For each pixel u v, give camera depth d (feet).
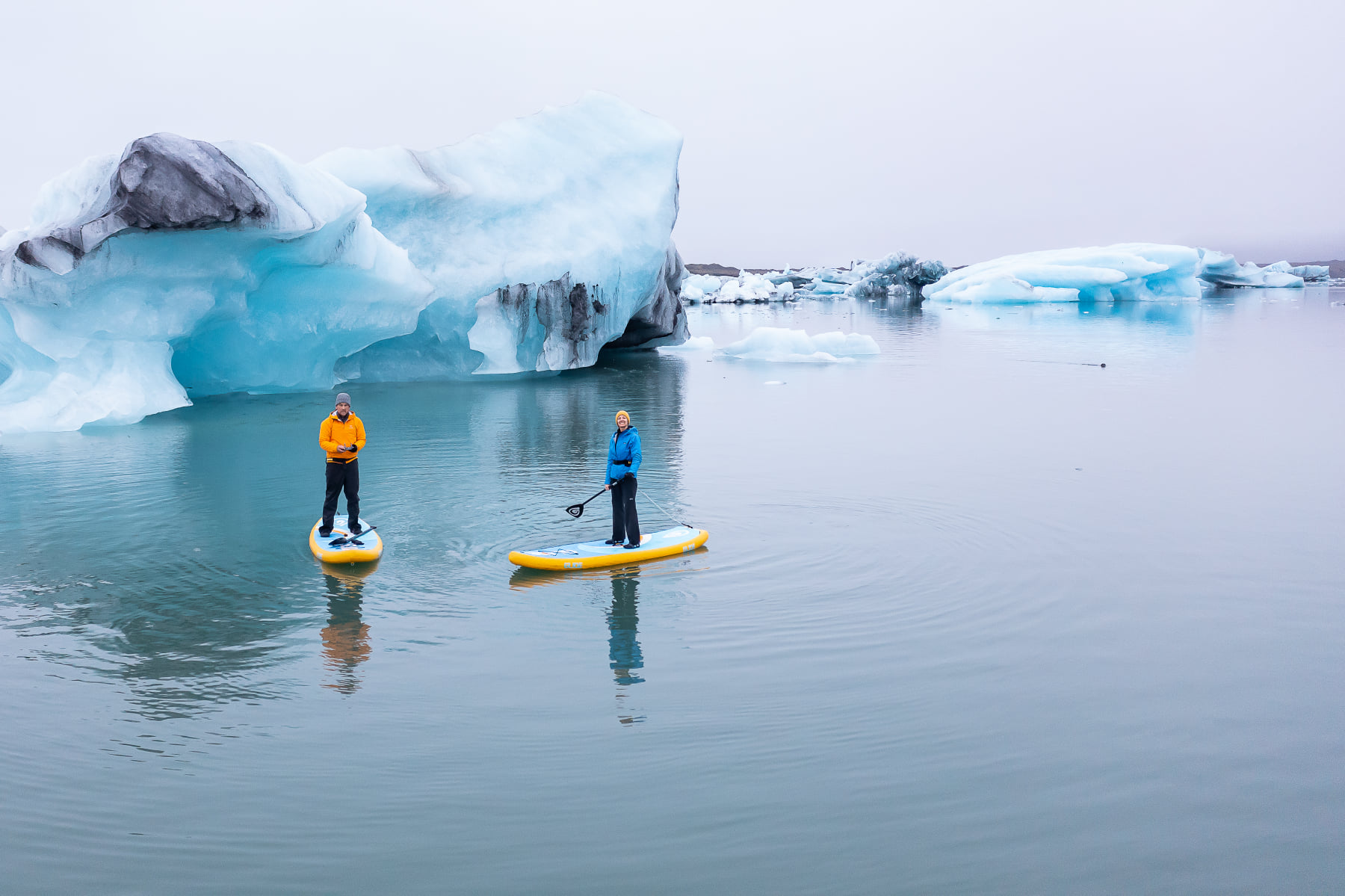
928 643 21.58
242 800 15.06
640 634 22.09
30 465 41.52
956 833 14.14
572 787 15.40
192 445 46.44
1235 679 19.61
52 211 52.13
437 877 13.12
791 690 19.08
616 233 82.48
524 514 33.32
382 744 16.84
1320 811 14.71
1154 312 177.06
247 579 26.30
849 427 52.90
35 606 24.13
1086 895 12.73
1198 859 13.52
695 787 15.40
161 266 49.60
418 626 22.68
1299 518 32.37
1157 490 36.58
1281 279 293.84
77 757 16.42
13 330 51.96
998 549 28.89
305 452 44.52
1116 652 21.03
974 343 113.60
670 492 36.76
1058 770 15.92
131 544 29.68
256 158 49.24
